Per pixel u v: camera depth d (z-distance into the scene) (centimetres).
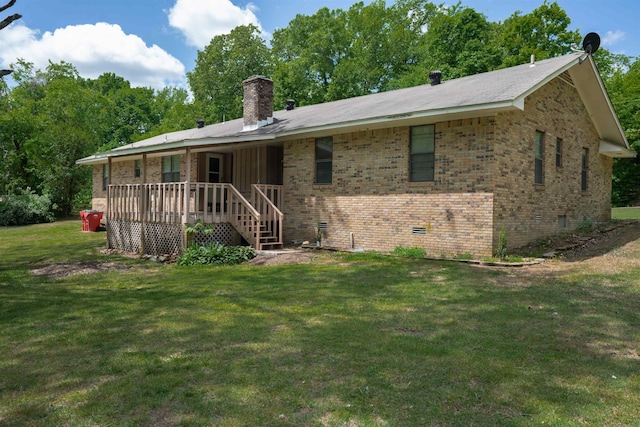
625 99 2612
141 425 299
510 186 1055
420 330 504
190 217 1191
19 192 2808
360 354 427
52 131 2864
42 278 955
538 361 401
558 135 1302
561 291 679
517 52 3028
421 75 3206
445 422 294
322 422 297
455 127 1054
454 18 3122
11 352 464
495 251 997
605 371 377
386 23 4119
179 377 380
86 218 2078
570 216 1391
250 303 661
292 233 1413
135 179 2161
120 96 5606
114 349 464
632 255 977
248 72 3981
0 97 3291
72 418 311
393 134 1170
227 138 1249
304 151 1382
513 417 300
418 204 1120
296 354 432
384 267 939
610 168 1803
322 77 3916
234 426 294
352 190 1259
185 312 618
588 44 1274
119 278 938
